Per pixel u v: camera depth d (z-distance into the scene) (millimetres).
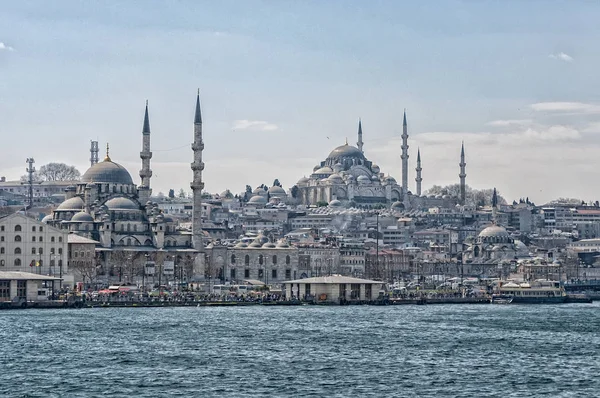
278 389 178750
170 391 176000
